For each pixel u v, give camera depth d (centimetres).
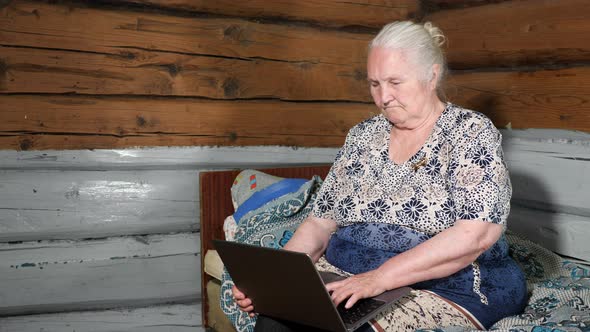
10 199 265
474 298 170
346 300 160
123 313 287
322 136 312
